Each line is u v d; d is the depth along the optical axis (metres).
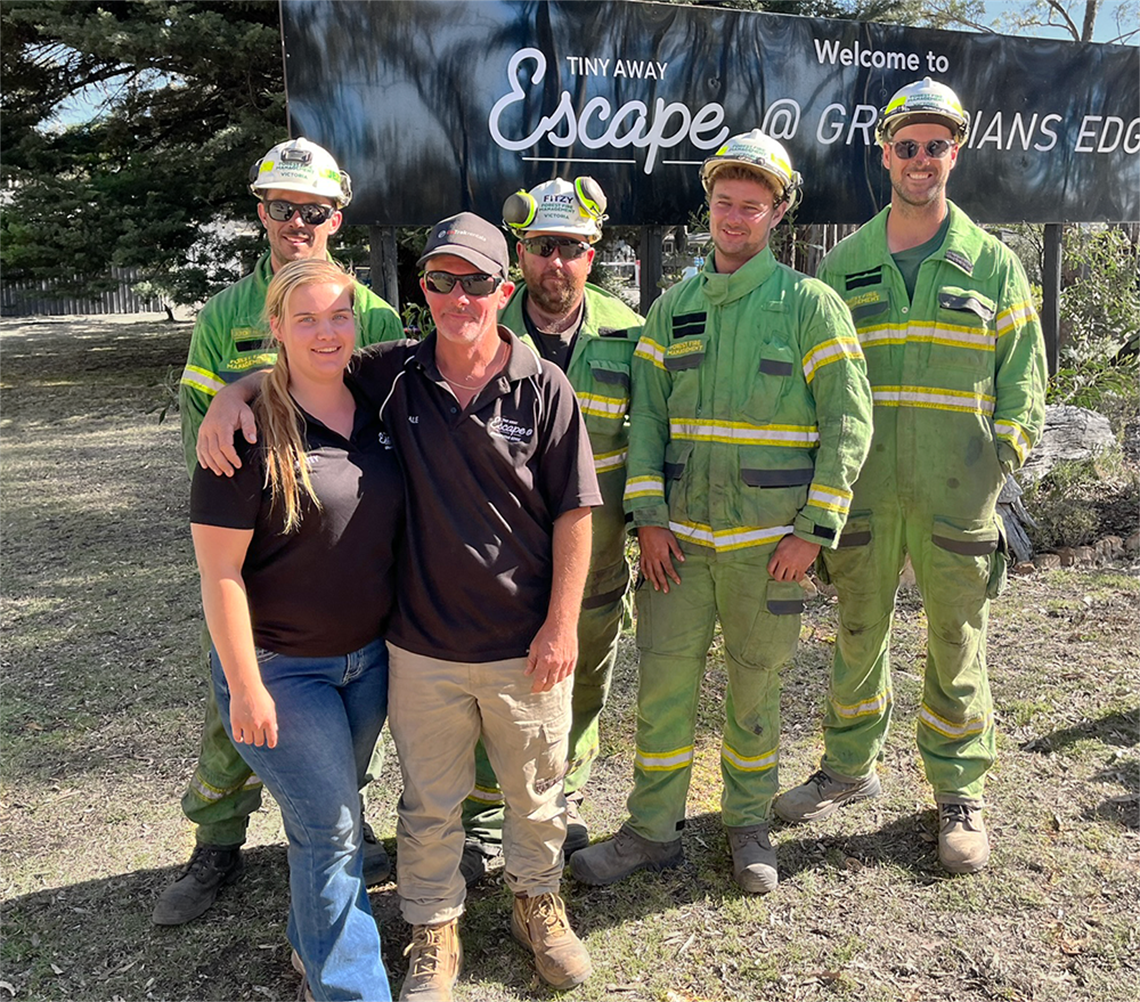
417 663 2.41
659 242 5.73
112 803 3.56
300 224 2.73
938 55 6.08
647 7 5.28
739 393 2.76
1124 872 3.00
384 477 2.33
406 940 2.80
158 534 7.00
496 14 4.96
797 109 5.77
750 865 2.95
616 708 4.30
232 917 2.90
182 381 2.86
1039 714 3.98
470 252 2.24
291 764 2.23
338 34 4.69
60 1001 2.58
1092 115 6.63
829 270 3.18
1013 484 5.81
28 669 4.74
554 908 2.64
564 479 2.42
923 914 2.85
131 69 13.39
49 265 13.09
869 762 3.32
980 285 2.95
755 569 2.80
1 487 8.41
